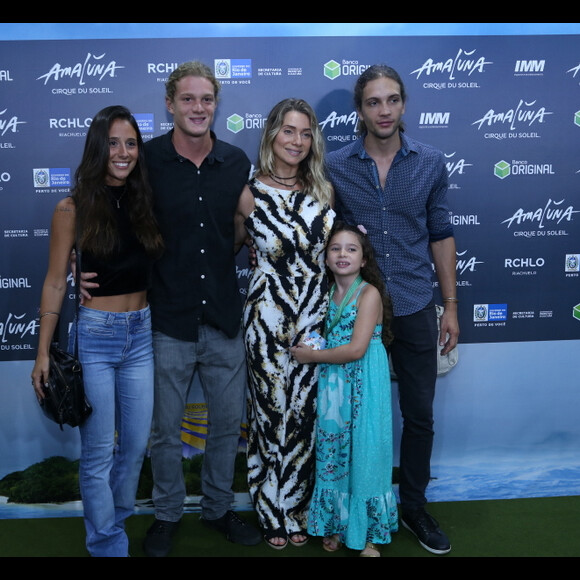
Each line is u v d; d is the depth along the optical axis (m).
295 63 2.53
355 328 2.16
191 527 2.53
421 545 2.37
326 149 2.59
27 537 2.48
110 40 2.46
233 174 2.15
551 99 2.62
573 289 2.75
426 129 2.60
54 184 2.53
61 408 1.88
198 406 2.70
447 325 2.44
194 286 2.15
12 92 2.46
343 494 2.23
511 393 2.78
